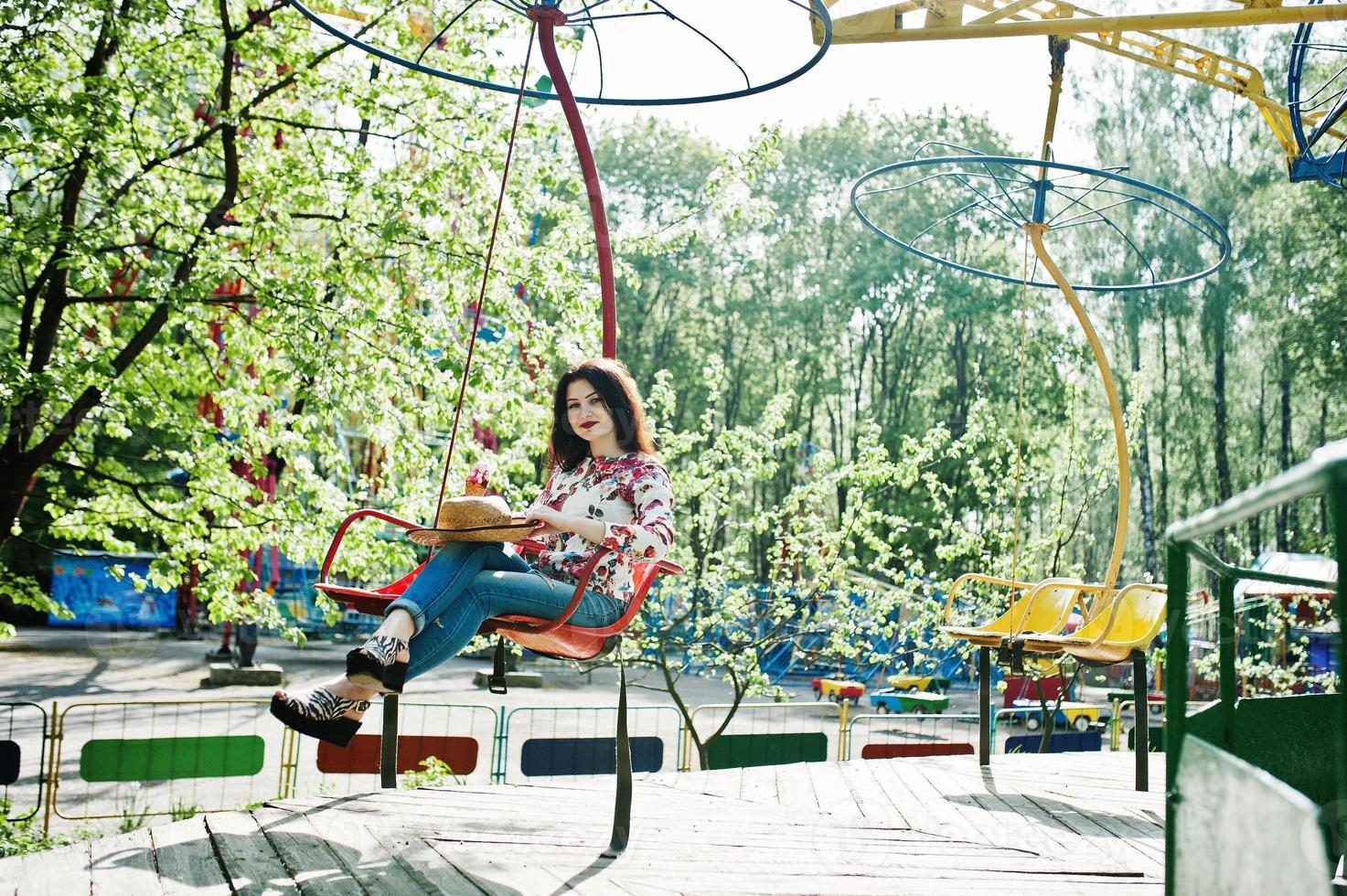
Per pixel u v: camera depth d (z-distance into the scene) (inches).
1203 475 994.1
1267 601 337.7
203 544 346.6
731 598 448.1
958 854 128.3
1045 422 1043.9
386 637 102.9
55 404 332.5
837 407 1371.8
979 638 197.9
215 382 370.0
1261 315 951.6
